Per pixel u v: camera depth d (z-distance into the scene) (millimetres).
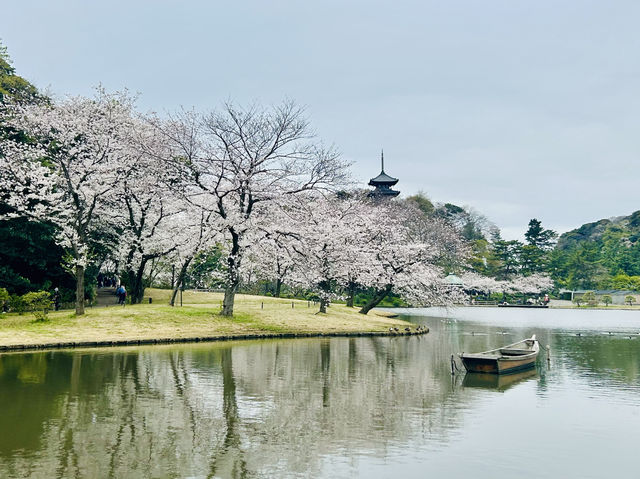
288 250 37531
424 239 80062
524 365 24703
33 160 38812
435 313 77500
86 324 32500
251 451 12469
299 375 21984
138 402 16750
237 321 37125
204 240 36469
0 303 35375
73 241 34375
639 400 18359
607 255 139750
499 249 121250
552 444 13367
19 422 14305
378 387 20047
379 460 12039
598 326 55812
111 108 36875
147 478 10719
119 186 36344
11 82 46500
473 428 14703
